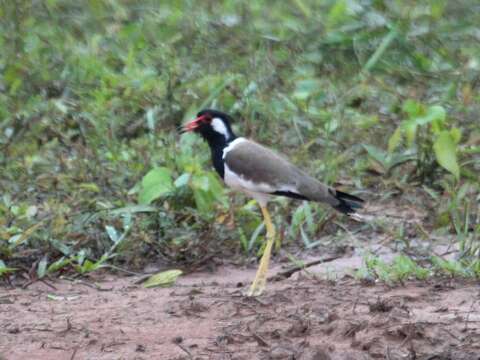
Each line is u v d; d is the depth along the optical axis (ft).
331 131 51.90
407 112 50.26
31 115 53.06
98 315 34.09
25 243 41.60
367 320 32.24
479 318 32.71
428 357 29.25
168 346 30.66
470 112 52.31
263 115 52.95
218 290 37.68
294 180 38.50
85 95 56.29
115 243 41.16
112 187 46.37
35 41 60.03
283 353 29.50
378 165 49.49
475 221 44.29
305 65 58.59
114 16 63.87
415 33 59.26
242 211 43.65
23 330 32.45
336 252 42.70
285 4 64.13
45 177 46.80
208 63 58.18
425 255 41.24
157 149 49.24
